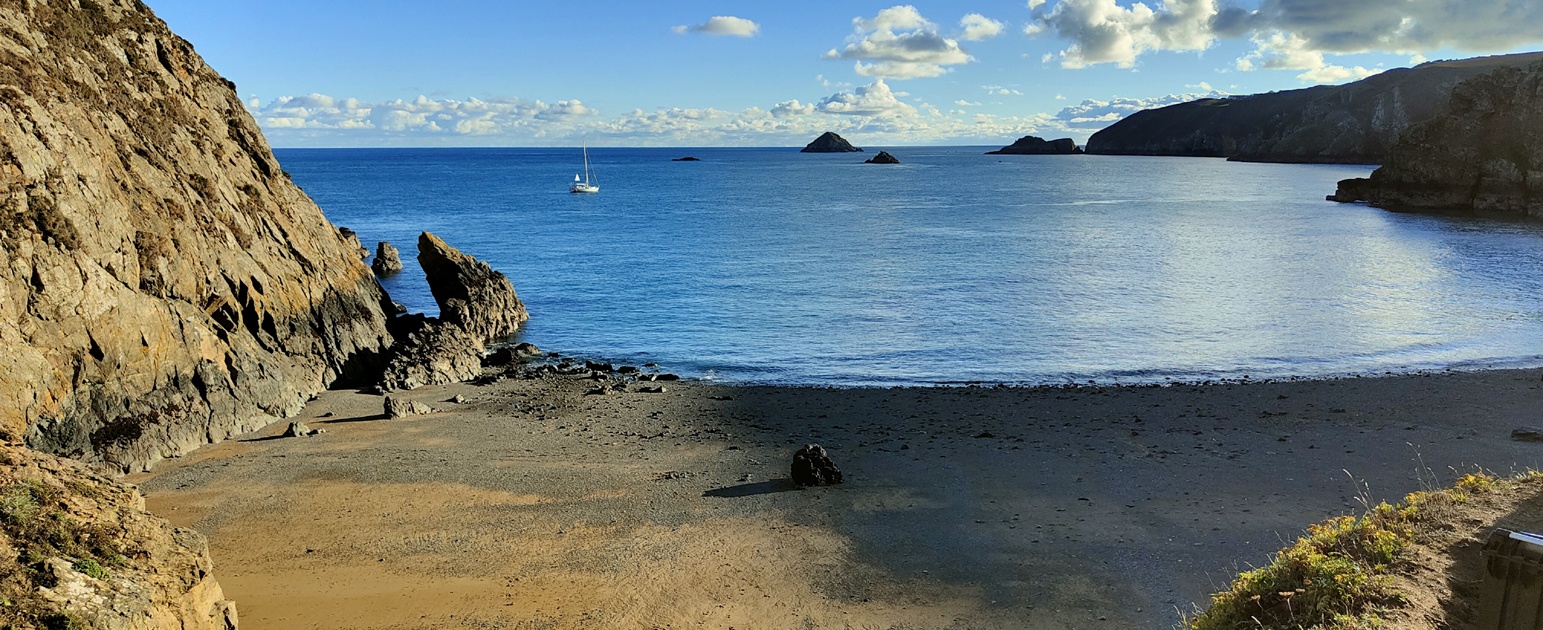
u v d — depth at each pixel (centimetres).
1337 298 5812
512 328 5278
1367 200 13425
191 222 3488
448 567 2039
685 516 2322
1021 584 1880
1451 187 12119
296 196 4706
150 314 2997
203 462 2828
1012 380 3988
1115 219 11506
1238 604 1166
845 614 1794
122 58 3809
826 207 14038
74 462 1599
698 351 4684
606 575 1991
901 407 3447
